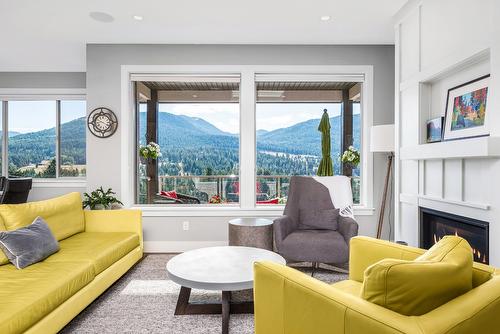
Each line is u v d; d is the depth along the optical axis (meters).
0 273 2.03
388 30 3.57
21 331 1.55
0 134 5.61
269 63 4.00
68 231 2.98
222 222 4.02
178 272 2.05
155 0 2.91
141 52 3.97
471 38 2.13
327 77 4.07
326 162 4.35
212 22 3.37
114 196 3.96
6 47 4.11
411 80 2.90
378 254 1.77
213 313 2.30
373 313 0.96
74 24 3.41
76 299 2.06
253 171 4.02
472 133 2.21
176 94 4.52
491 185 1.99
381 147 3.30
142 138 4.44
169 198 4.47
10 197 4.36
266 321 1.33
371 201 3.99
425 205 2.72
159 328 2.11
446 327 0.86
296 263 3.41
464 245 1.24
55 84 5.32
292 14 3.19
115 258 2.71
